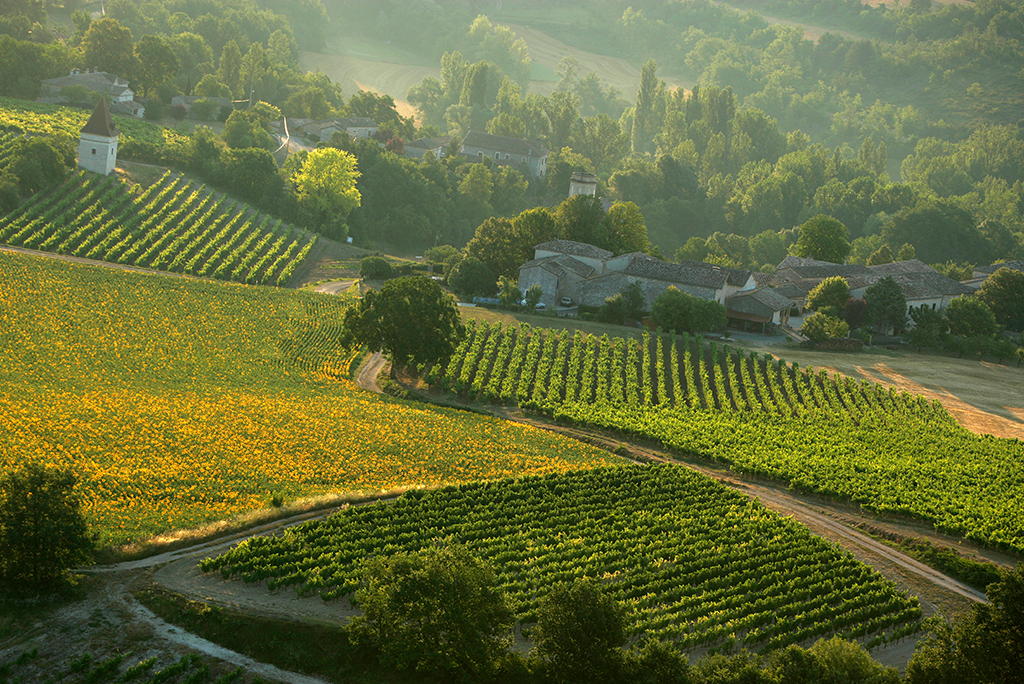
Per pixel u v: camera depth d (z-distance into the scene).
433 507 59.44
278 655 40.34
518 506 61.88
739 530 61.44
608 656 38.91
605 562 54.53
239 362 92.25
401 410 82.38
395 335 89.94
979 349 121.94
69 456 60.50
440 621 39.22
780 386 101.44
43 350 86.00
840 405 96.44
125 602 43.06
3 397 71.12
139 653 39.28
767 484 74.81
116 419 69.50
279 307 111.00
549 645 39.44
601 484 67.94
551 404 88.25
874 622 49.81
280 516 55.97
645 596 50.75
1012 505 70.31
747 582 53.28
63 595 42.81
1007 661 40.84
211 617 42.38
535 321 116.00
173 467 61.31
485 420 83.12
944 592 56.28
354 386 90.75
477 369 95.44
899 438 86.56
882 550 62.38
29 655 38.06
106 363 85.62
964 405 99.62
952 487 73.81
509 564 51.72
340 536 52.66
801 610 51.34
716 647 46.53
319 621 43.19
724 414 90.56
